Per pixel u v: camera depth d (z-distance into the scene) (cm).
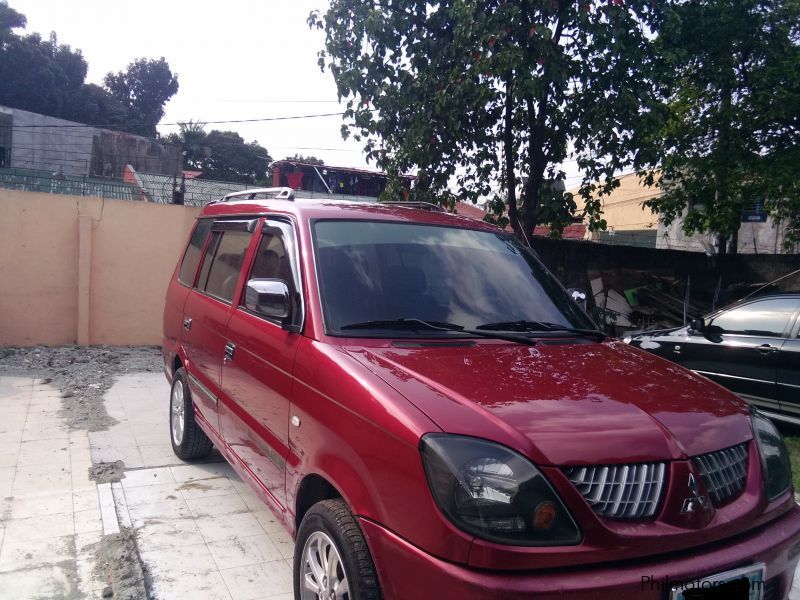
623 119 953
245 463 385
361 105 1114
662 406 272
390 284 349
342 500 279
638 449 239
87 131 2794
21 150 2575
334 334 310
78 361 930
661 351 811
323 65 1140
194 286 518
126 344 1077
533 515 218
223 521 431
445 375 273
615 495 231
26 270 1013
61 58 3503
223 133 4744
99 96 3675
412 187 1149
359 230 376
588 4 933
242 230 454
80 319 1034
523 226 1116
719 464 260
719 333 748
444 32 1070
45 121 2672
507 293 378
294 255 359
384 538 239
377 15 1046
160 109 4362
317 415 288
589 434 238
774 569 256
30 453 549
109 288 1063
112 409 696
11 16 3322
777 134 1362
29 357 939
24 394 743
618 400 268
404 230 391
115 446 575
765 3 1297
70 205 1032
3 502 449
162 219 1086
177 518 433
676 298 1380
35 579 354
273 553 392
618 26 930
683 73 1309
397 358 290
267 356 347
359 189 2914
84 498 461
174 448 549
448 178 1110
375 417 252
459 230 416
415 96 1059
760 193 1338
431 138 1045
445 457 225
